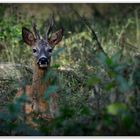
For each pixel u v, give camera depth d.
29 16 22.75
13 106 10.04
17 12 21.56
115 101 10.21
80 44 19.30
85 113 10.69
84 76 15.84
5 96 14.65
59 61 18.59
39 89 13.92
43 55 14.72
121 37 18.69
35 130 10.84
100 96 11.36
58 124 10.62
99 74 10.81
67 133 10.40
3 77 16.62
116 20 23.22
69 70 16.69
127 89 9.84
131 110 10.15
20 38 19.09
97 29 21.20
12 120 11.64
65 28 21.70
